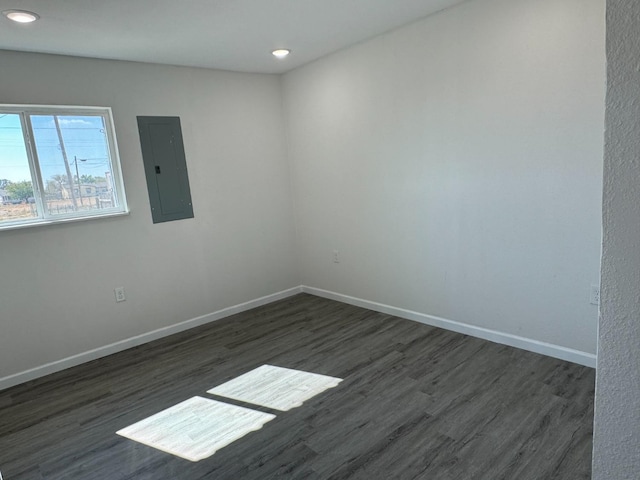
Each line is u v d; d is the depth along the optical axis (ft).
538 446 6.39
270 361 9.96
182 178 11.99
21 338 9.75
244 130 13.17
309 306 13.66
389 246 11.90
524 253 9.07
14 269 9.56
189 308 12.46
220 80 12.52
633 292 1.70
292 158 14.26
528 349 9.37
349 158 12.39
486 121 9.16
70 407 8.56
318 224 13.97
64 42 8.96
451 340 10.25
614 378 1.82
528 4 8.13
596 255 8.06
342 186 12.82
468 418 7.18
